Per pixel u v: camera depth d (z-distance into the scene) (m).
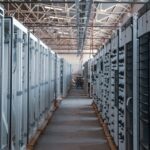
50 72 9.13
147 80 2.77
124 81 3.80
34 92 5.75
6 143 3.59
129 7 10.63
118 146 4.46
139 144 3.12
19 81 4.15
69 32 15.80
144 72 2.91
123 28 3.91
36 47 6.02
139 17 3.02
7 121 3.63
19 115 4.20
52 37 17.62
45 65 7.74
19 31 4.10
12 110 3.77
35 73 5.90
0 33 3.06
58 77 12.84
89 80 16.03
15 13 11.38
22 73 4.44
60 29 14.83
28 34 4.82
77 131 6.90
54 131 6.89
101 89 8.07
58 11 10.98
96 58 10.15
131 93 3.35
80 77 24.31
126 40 3.62
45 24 12.92
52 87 9.97
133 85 3.18
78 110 10.80
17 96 4.11
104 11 10.84
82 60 24.97
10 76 3.63
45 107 7.80
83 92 20.23
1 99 3.11
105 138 6.16
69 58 25.39
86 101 14.07
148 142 2.73
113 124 5.25
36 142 5.66
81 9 7.31
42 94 7.10
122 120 4.05
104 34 16.34
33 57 5.52
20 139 4.29
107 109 6.46
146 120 2.85
